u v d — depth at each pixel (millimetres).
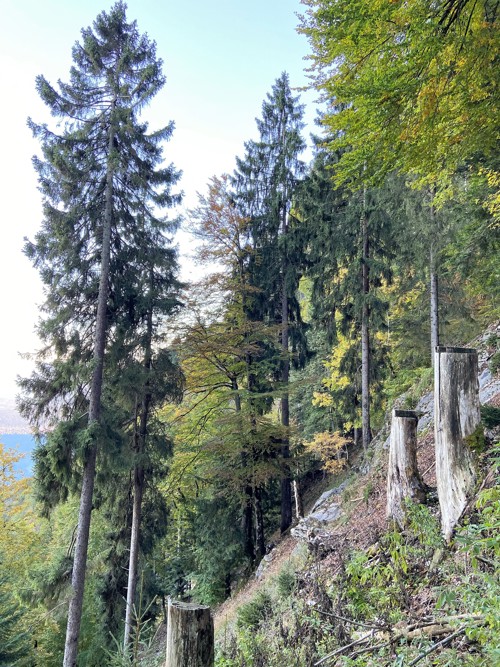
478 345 12445
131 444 14016
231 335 16281
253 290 17438
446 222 12969
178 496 17891
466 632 2631
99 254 13297
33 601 12023
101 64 13656
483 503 3559
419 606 3674
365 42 4090
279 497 20938
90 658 14602
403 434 5516
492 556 3445
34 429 12148
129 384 12812
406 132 4293
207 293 16625
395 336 18859
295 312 20234
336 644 3854
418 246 13992
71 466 11648
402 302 19328
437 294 14602
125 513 15453
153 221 14133
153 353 13984
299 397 25141
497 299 12062
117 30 13938
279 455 17078
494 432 4840
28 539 17406
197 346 15680
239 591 15328
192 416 18500
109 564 15367
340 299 18250
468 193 9547
